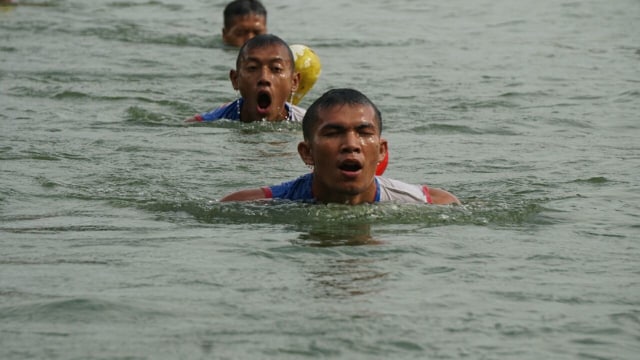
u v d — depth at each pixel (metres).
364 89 48.06
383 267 21.28
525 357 16.89
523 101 45.47
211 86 49.59
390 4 75.75
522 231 24.61
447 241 23.47
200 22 71.19
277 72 40.75
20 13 73.44
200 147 35.81
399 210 26.05
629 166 32.78
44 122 40.00
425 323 18.11
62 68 53.69
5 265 21.33
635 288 20.23
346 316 18.34
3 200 27.78
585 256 22.45
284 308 18.67
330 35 64.88
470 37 64.12
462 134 38.66
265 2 76.81
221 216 25.91
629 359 16.91
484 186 30.02
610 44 61.50
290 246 22.77
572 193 28.91
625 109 43.66
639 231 24.70
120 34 65.81
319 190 26.75
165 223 25.28
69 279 20.30
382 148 26.77
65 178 30.50
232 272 20.80
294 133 38.91
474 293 19.75
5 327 17.77
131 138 37.06
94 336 17.38
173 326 17.81
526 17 70.38
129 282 20.09
